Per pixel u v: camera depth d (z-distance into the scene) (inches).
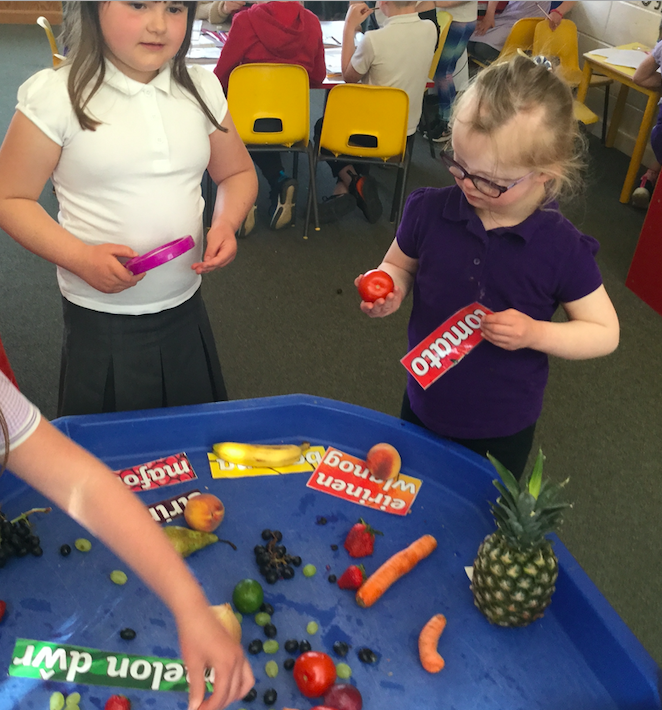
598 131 196.1
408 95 132.7
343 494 49.5
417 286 54.6
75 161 51.8
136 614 40.2
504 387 54.0
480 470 49.8
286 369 102.2
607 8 186.9
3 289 114.0
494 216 49.9
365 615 41.6
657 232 118.7
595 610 40.3
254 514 47.3
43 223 51.8
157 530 29.3
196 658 28.2
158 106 52.7
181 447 52.3
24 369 96.6
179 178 55.6
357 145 134.1
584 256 49.3
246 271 125.1
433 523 48.1
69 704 35.4
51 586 41.4
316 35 125.6
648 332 117.0
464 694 37.8
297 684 37.2
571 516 82.4
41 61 216.4
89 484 28.9
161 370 62.8
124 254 51.9
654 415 99.7
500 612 40.6
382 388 100.3
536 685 38.7
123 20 46.7
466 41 166.9
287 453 51.3
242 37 121.6
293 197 135.3
